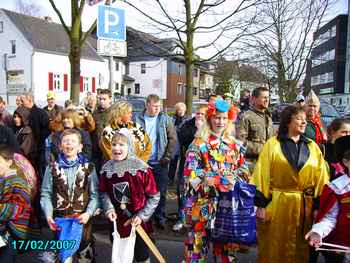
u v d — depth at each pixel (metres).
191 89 9.26
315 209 3.59
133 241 3.65
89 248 3.89
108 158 4.78
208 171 3.51
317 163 3.61
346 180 3.14
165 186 5.59
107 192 3.79
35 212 4.24
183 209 3.59
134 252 3.99
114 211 3.74
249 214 3.43
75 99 8.71
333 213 3.16
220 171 3.49
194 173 3.50
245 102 8.65
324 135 5.13
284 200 3.55
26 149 6.45
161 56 9.90
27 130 6.51
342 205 3.12
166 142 5.50
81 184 3.76
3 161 3.55
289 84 18.41
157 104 5.49
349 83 51.69
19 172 3.68
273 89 22.91
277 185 3.60
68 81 40.56
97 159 5.74
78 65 8.72
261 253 3.71
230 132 3.64
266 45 14.59
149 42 9.95
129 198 3.71
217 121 3.56
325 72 56.34
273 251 3.60
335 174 3.65
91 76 43.72
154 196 3.78
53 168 3.77
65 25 8.68
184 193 3.58
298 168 3.56
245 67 22.92
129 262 3.59
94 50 45.06
